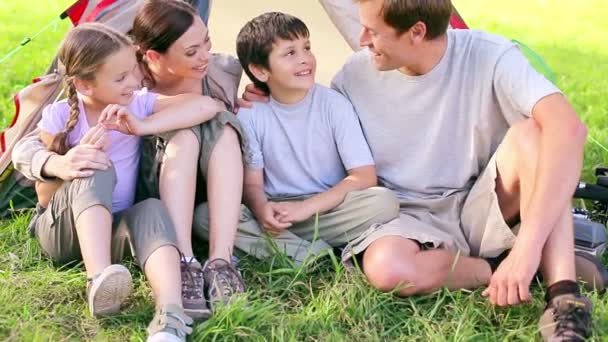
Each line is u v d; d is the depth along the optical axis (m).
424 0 2.79
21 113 3.53
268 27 3.11
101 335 2.64
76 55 2.87
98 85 2.90
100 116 2.89
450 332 2.69
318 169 3.25
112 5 3.52
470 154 3.05
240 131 3.06
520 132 2.79
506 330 2.69
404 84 3.07
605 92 5.89
